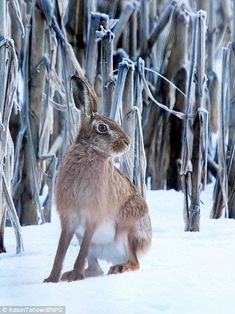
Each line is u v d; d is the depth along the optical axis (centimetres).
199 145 1191
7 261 920
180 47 1619
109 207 841
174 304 668
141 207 890
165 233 1152
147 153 1645
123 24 1563
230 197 1327
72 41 1487
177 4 1617
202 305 665
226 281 755
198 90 1224
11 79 1020
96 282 755
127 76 1149
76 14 1489
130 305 664
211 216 1326
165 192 1588
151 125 1639
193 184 1189
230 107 1327
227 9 1878
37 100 1274
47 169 1498
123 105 1145
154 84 1684
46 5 1246
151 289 721
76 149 830
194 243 1026
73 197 816
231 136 1330
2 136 998
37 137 1282
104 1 1658
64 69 1221
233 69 1321
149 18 1722
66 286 737
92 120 835
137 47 1688
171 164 1650
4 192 1008
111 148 823
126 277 777
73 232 830
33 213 1269
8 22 1127
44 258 938
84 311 646
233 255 923
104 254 884
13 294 707
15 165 1255
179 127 1638
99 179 818
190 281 754
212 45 1742
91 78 1284
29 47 1269
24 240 1091
